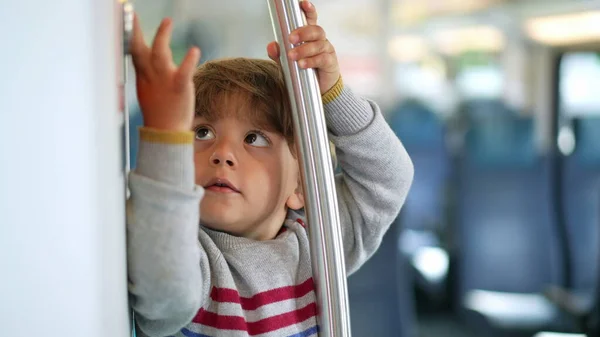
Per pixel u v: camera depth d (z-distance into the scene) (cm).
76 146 64
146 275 85
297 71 93
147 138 84
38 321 65
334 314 94
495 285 436
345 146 115
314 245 93
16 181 63
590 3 545
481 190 441
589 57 562
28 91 63
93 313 66
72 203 65
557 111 586
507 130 447
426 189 572
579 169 444
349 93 112
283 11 94
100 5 66
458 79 745
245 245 109
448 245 523
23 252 64
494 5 667
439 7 758
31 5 62
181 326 94
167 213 83
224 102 108
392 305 275
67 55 63
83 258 65
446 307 519
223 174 105
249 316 105
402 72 829
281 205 114
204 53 526
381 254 276
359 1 815
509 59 652
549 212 440
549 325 392
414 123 585
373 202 121
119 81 77
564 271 441
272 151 111
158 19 387
